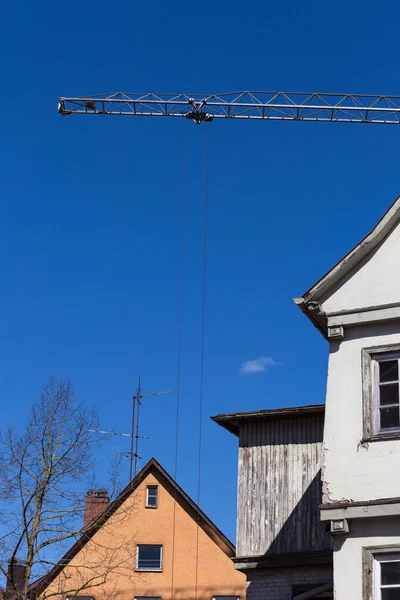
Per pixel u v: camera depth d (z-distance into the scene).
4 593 35.00
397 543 20.86
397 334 22.94
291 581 29.36
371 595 20.61
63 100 69.81
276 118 69.75
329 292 23.88
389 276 23.44
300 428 31.38
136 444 49.91
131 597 43.19
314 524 29.84
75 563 43.34
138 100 69.50
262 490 30.94
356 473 21.83
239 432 32.06
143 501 45.38
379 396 22.55
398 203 23.61
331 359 23.30
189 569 43.75
